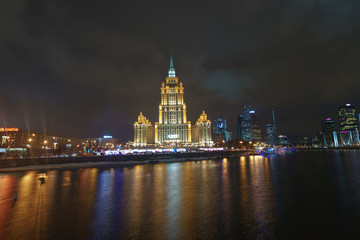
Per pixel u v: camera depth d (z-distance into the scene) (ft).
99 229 69.82
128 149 589.32
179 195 115.75
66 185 153.07
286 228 69.00
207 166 298.35
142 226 71.97
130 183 157.99
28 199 111.24
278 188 130.11
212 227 70.28
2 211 90.27
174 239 62.03
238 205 94.73
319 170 219.61
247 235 64.03
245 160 436.76
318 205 93.40
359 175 180.24
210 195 114.32
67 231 68.54
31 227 72.13
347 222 73.51
